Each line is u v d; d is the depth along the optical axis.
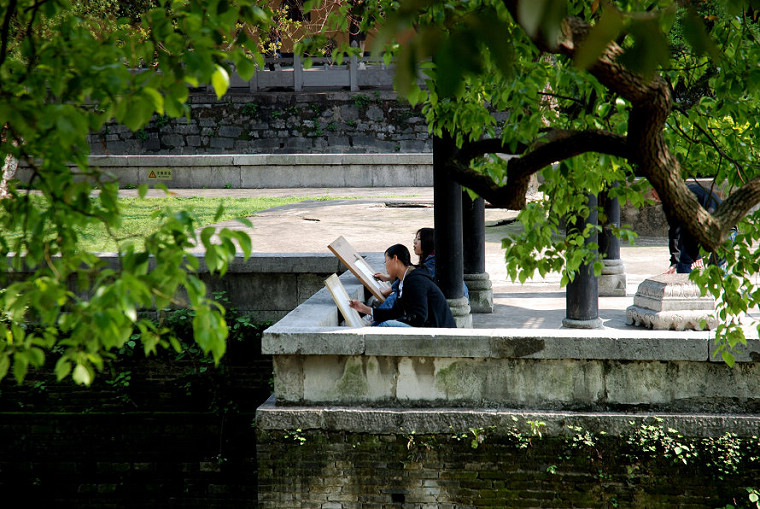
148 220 39.06
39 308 8.15
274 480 17.48
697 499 16.61
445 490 17.16
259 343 24.36
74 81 8.24
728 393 16.61
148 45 9.90
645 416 16.61
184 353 24.12
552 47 6.19
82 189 8.69
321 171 62.75
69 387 24.50
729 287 12.79
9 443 24.73
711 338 16.33
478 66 3.67
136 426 24.25
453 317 19.31
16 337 9.12
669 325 21.69
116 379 24.25
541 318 24.36
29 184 9.04
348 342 17.09
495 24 3.62
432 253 22.42
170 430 24.19
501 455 16.97
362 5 13.81
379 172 62.72
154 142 80.81
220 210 8.39
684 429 16.52
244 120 81.56
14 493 24.77
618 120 12.78
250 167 62.59
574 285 21.25
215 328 7.94
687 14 3.91
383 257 26.78
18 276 23.78
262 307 25.08
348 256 21.08
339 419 17.19
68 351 8.09
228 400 24.17
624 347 16.52
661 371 16.73
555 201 13.83
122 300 7.41
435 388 17.28
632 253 34.00
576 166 12.73
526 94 11.83
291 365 17.47
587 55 3.67
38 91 8.73
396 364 17.28
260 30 12.44
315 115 81.62
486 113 13.23
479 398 17.22
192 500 24.11
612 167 13.27
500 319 24.38
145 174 62.47
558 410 17.06
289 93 81.62
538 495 16.97
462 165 10.50
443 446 17.06
